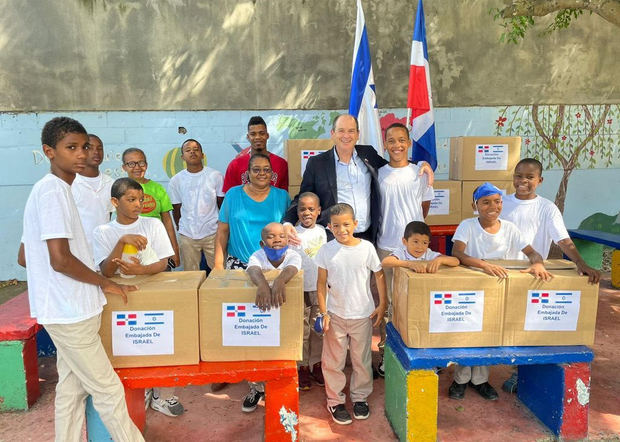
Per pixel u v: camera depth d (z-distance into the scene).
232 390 3.30
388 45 6.14
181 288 2.34
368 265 2.83
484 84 6.36
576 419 2.62
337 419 2.83
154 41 5.76
